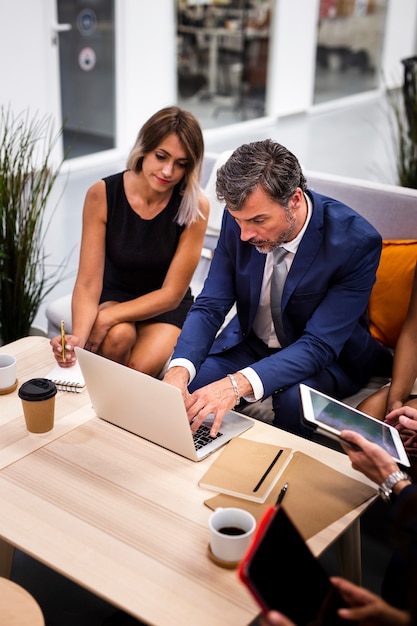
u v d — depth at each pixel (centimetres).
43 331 305
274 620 112
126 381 174
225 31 695
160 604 132
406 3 948
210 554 143
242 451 177
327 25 819
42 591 198
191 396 189
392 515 146
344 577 179
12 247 280
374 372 238
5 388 200
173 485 165
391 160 645
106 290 264
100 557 143
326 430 160
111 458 174
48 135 573
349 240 209
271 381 199
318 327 210
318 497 162
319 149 678
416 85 399
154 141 234
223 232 223
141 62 625
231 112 734
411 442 187
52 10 544
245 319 229
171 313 261
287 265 214
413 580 113
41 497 160
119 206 250
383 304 248
